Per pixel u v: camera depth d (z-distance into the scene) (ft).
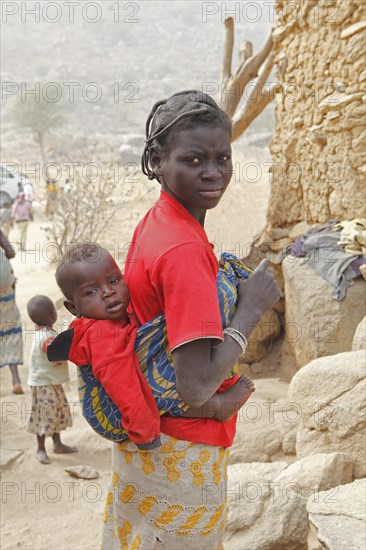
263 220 28.17
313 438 12.25
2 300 18.40
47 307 14.56
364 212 16.35
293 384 12.66
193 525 6.50
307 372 12.41
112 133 200.23
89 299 6.25
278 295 6.54
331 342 15.69
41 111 152.56
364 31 15.43
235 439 13.85
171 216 6.19
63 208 35.86
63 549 11.04
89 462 14.44
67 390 18.56
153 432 6.12
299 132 18.13
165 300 5.89
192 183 5.93
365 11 15.35
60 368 14.38
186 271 5.80
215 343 5.97
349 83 16.02
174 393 6.20
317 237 16.70
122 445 6.64
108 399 6.45
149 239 6.17
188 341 5.68
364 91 15.66
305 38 17.31
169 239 5.97
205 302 5.77
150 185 42.70
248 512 10.08
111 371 6.08
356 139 16.12
